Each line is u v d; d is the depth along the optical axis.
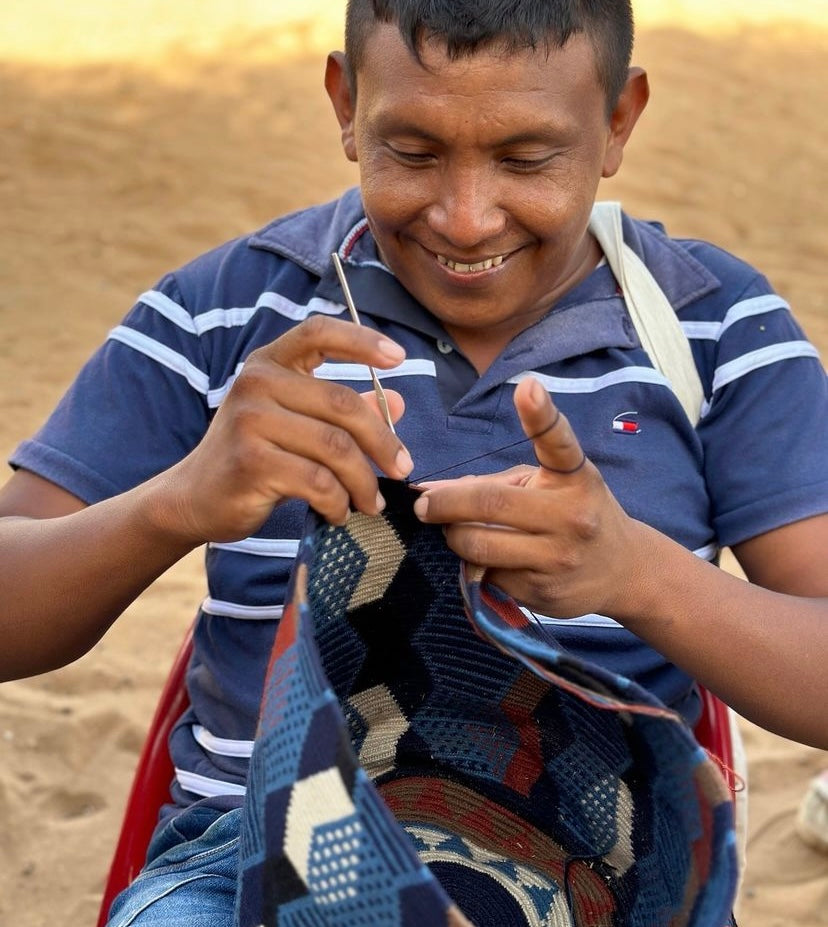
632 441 1.56
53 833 2.62
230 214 5.93
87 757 2.83
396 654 1.32
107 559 1.37
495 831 1.35
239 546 1.55
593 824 1.28
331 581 1.22
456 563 1.25
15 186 6.06
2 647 1.44
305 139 6.82
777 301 1.66
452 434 1.55
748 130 7.37
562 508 1.17
